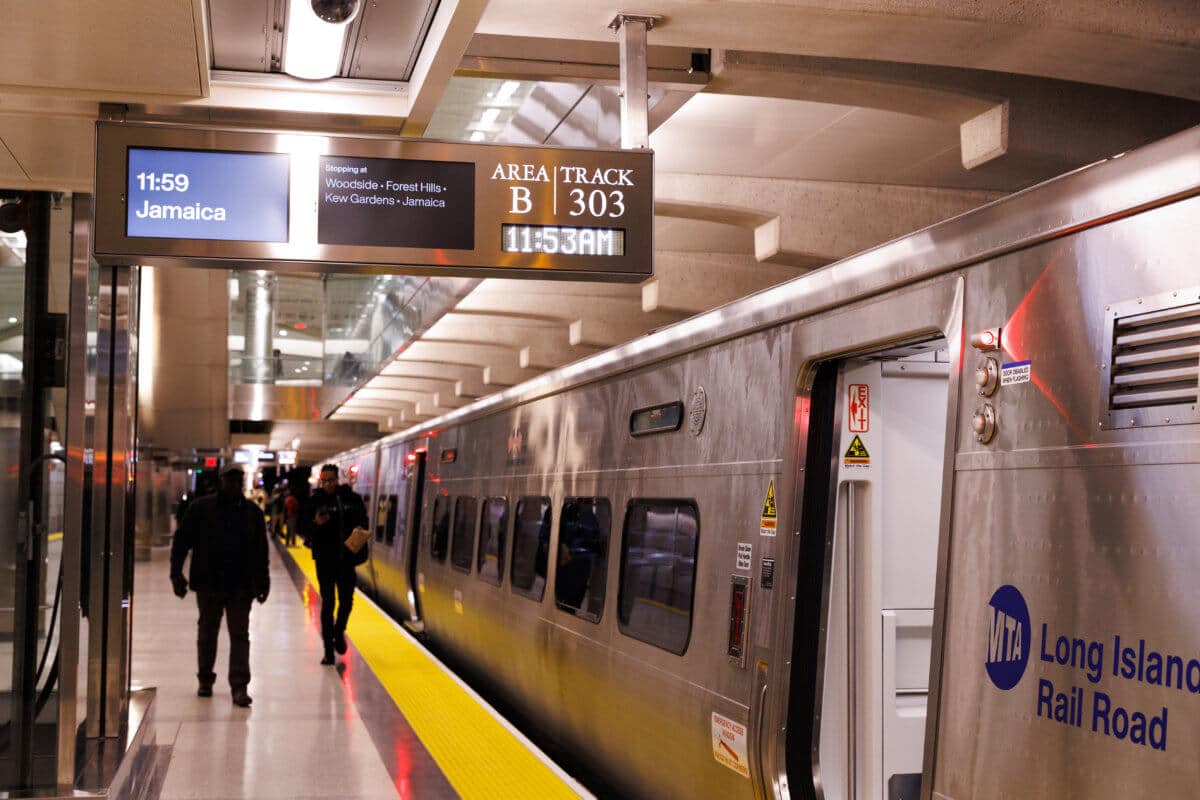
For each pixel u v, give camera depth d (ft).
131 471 23.40
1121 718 10.10
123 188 15.47
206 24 14.48
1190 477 9.72
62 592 18.38
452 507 44.78
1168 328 10.11
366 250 15.87
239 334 114.32
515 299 45.62
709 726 18.83
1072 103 21.86
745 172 28.63
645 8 16.96
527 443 33.27
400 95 17.63
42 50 14.93
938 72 20.95
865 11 16.97
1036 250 11.84
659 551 21.84
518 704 33.06
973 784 11.85
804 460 16.74
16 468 20.54
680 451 21.31
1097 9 17.60
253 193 15.72
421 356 61.05
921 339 14.37
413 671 32.83
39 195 20.76
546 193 16.31
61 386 20.68
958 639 12.32
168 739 24.41
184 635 42.86
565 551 28.27
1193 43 17.90
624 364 24.58
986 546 12.05
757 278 38.96
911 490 16.87
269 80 17.22
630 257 16.46
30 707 20.16
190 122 17.56
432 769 21.63
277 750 23.48
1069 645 10.77
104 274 22.94
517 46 18.78
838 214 29.66
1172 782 9.53
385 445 70.74
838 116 24.31
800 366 16.76
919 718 16.48
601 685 24.73
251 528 28.73
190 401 97.30
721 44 18.29
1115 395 10.59
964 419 12.69
